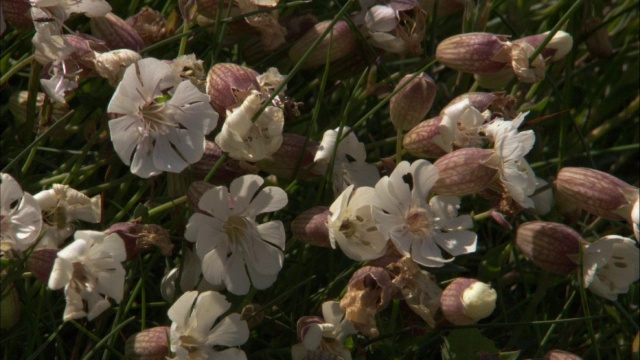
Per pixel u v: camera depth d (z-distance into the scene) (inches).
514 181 16.3
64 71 16.2
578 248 16.7
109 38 16.9
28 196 15.1
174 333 15.4
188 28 17.3
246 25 17.4
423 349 17.1
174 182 16.6
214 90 16.2
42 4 16.1
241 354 15.7
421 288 16.1
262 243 15.9
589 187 17.0
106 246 15.2
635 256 16.6
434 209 16.3
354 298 15.7
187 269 16.3
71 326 16.4
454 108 16.7
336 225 16.0
